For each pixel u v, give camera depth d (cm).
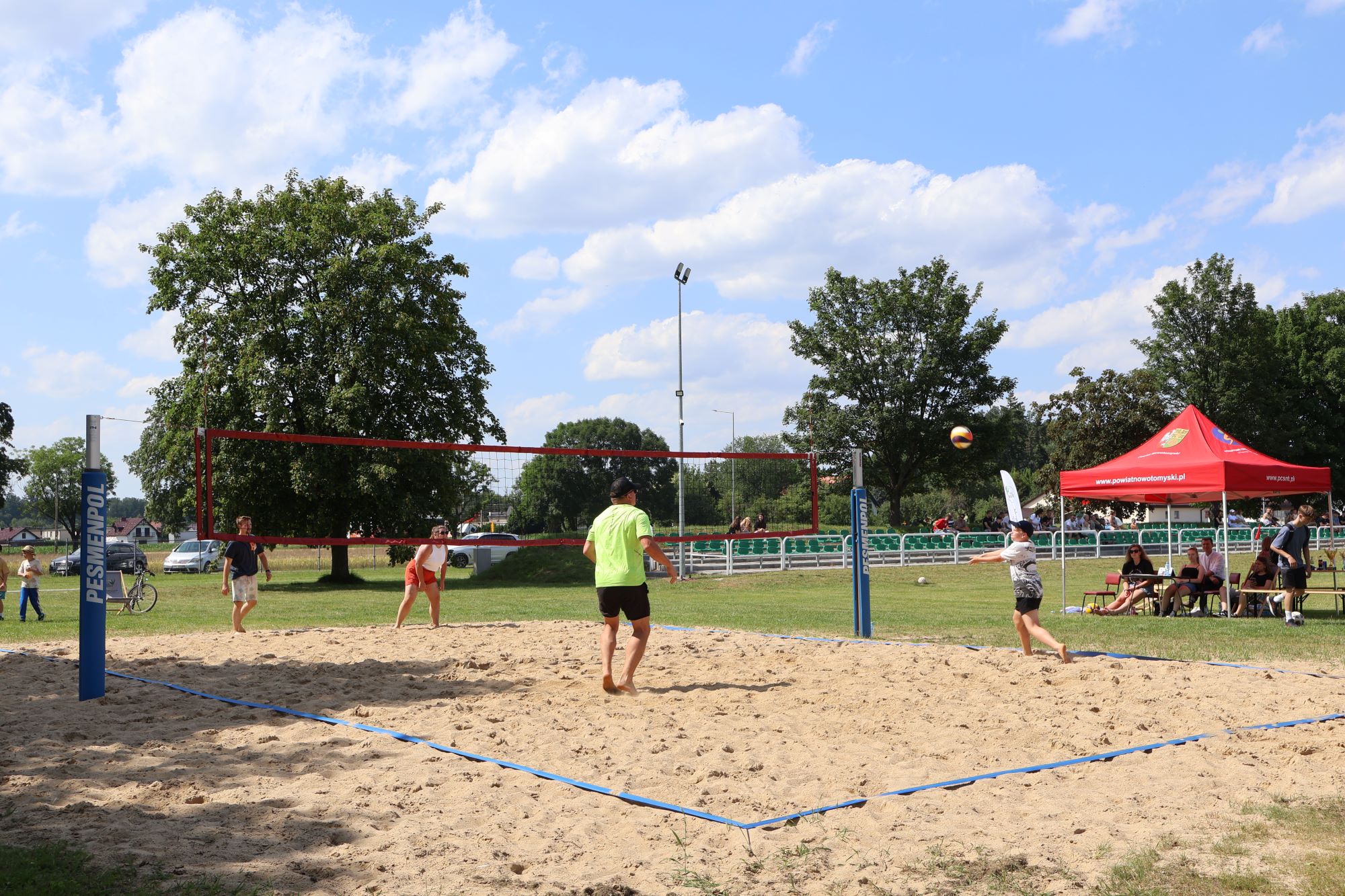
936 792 502
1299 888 375
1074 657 938
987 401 5062
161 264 3083
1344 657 980
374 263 2994
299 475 2803
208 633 1257
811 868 399
